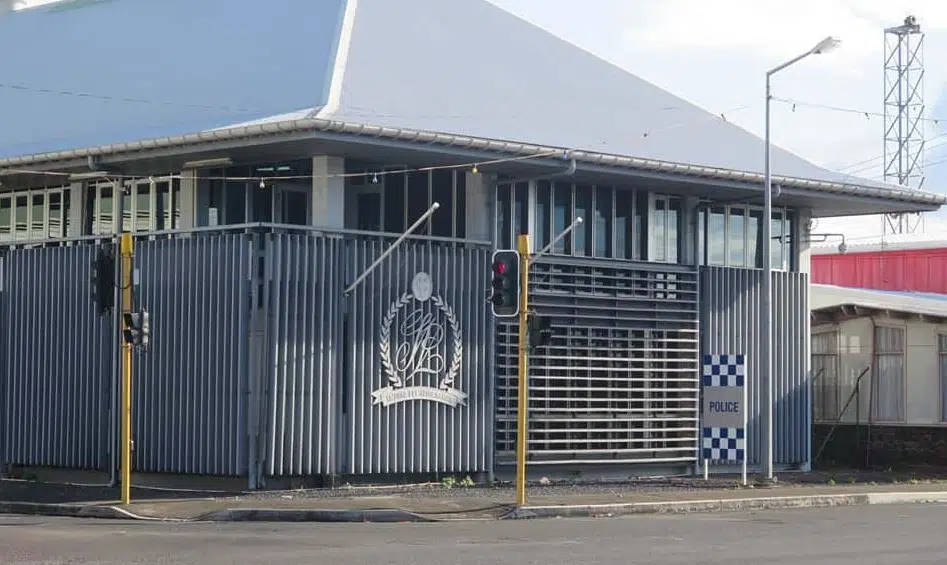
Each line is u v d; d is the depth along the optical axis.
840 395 41.69
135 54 35.53
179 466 29.62
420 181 31.64
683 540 19.61
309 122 26.89
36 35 39.03
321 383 29.25
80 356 31.55
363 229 31.28
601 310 33.53
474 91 32.53
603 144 31.92
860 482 33.91
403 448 30.23
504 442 31.80
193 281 29.58
